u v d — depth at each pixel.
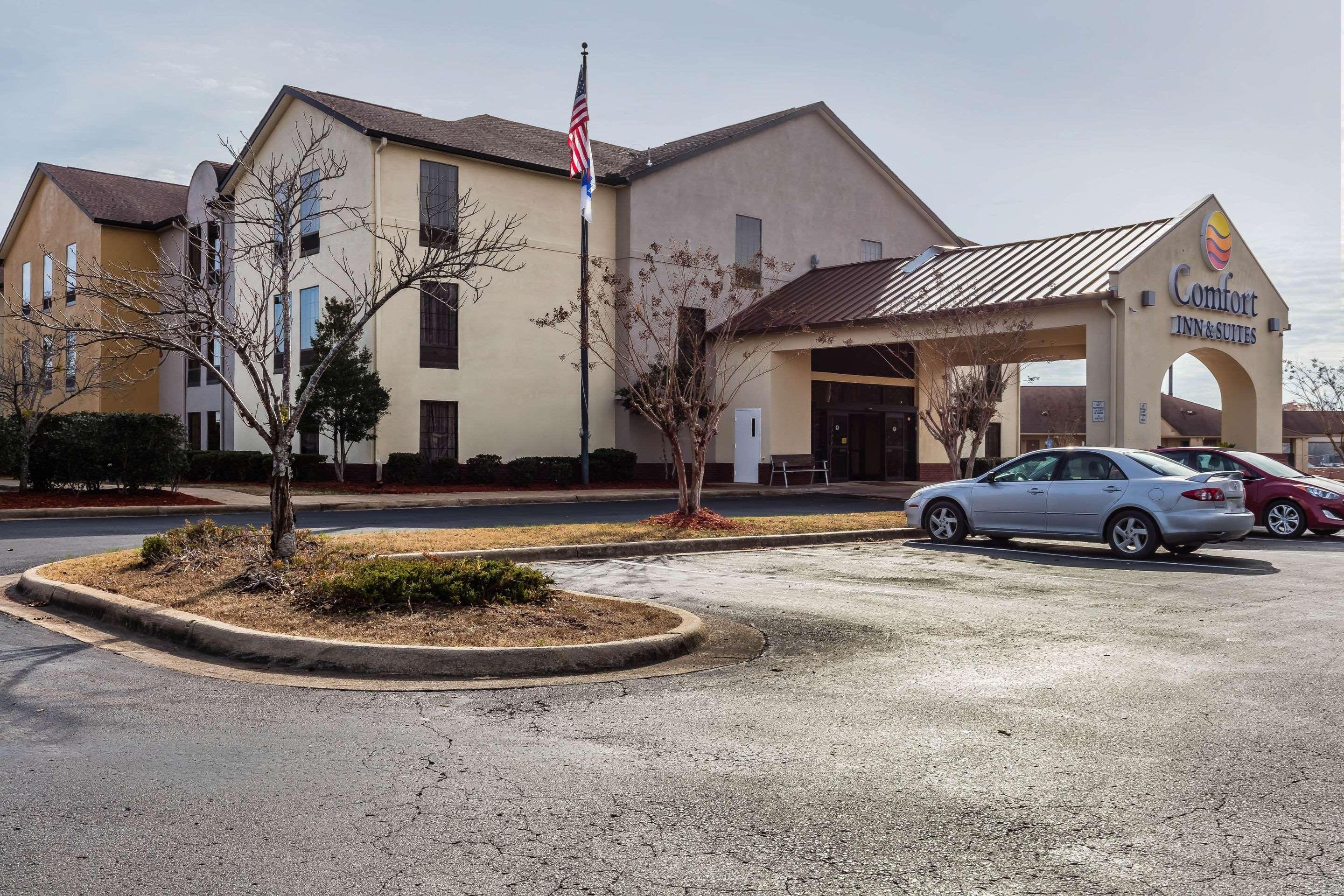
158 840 4.12
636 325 30.62
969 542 15.95
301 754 5.24
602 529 15.42
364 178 26.23
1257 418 26.73
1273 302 27.33
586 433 27.75
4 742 5.36
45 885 3.71
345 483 25.88
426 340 26.98
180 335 9.96
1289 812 4.50
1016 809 4.52
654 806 4.55
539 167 28.91
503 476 28.22
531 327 29.16
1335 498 16.80
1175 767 5.09
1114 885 3.78
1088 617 9.20
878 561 13.39
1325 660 7.45
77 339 25.67
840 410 32.22
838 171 37.03
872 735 5.62
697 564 13.05
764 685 6.77
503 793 4.69
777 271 34.41
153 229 36.91
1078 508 14.17
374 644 7.19
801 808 4.53
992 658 7.54
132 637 8.04
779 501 25.42
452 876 3.82
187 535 10.61
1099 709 6.13
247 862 3.92
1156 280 23.55
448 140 27.77
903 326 25.34
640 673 7.11
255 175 12.20
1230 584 11.31
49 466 20.62
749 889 3.73
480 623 7.89
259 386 9.74
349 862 3.93
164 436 20.69
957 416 22.70
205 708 6.10
